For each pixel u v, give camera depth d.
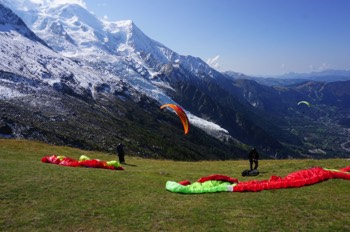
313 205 22.28
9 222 19.91
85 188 27.00
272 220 19.83
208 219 20.22
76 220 20.31
